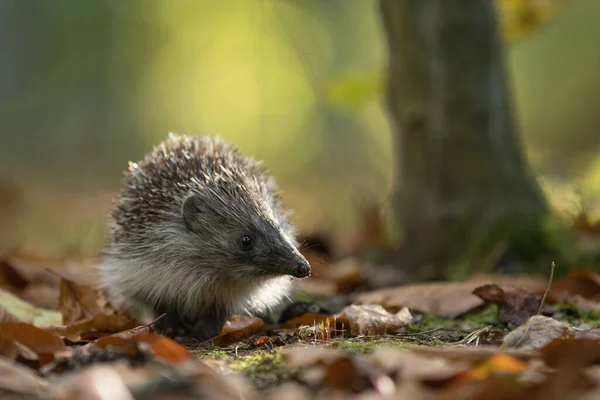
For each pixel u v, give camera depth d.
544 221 11.60
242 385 5.37
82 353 5.87
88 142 48.47
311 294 11.06
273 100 47.41
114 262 9.12
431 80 12.20
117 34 49.69
